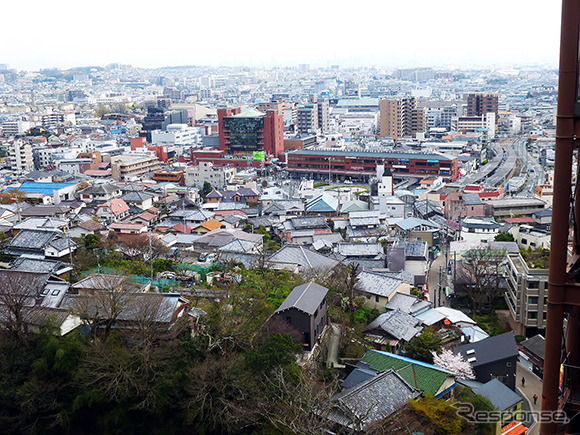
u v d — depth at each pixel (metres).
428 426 38.34
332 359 51.03
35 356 40.25
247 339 45.59
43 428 38.84
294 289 55.59
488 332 65.12
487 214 113.06
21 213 100.19
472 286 72.44
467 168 176.50
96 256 69.25
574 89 16.41
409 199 129.38
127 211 113.50
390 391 41.12
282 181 171.00
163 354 40.28
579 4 16.12
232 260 72.38
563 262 17.14
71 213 108.31
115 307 43.34
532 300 63.16
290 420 37.88
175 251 83.25
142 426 39.09
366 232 102.19
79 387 39.25
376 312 61.91
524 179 155.38
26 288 44.91
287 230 99.12
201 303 53.00
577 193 19.67
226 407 38.22
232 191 137.12
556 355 17.53
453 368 50.03
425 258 81.50
